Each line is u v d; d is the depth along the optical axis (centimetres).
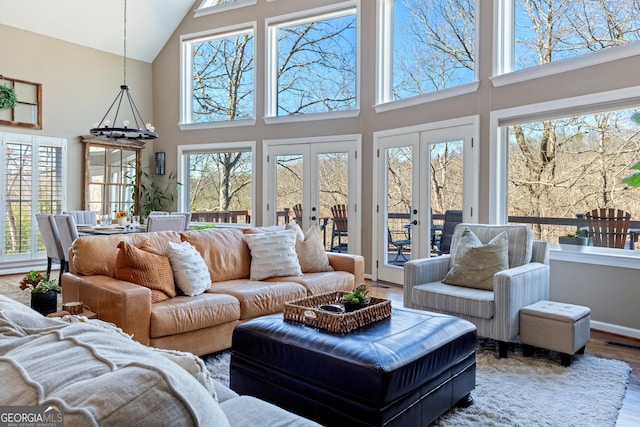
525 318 288
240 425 113
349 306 232
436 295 314
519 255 332
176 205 740
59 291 257
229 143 689
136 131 471
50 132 630
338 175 604
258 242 360
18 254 589
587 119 388
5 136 578
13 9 580
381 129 561
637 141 358
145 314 243
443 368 198
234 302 287
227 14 687
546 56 417
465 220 466
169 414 56
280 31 664
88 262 284
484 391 237
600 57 358
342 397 176
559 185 407
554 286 392
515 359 287
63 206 638
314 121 619
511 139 439
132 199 732
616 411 214
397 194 545
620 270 352
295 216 636
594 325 364
